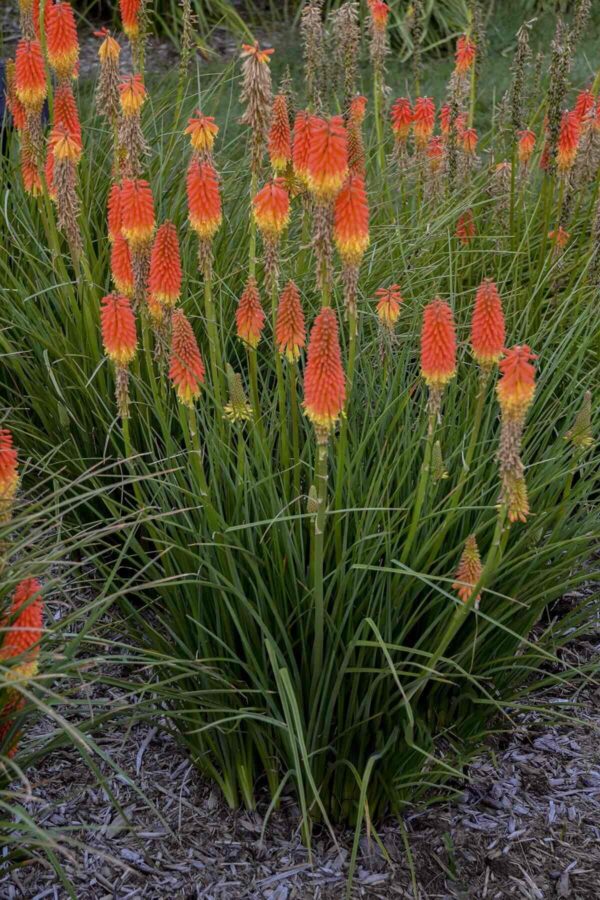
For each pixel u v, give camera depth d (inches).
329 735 97.3
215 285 116.7
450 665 98.4
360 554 93.6
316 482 93.7
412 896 95.0
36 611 89.5
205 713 97.4
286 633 93.9
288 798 100.2
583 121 120.5
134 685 92.8
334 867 96.6
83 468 108.1
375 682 93.1
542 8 269.6
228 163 132.5
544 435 106.2
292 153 101.7
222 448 99.2
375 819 98.7
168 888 95.0
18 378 117.7
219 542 94.6
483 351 90.6
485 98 225.0
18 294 116.6
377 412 103.1
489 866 96.8
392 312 98.0
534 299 121.6
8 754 90.1
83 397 111.5
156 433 108.0
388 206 130.5
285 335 93.2
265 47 256.4
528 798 100.7
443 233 123.6
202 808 99.4
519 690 102.3
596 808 100.3
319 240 89.4
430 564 95.8
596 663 102.3
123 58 248.2
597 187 126.7
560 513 102.6
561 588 98.6
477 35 137.8
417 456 101.3
